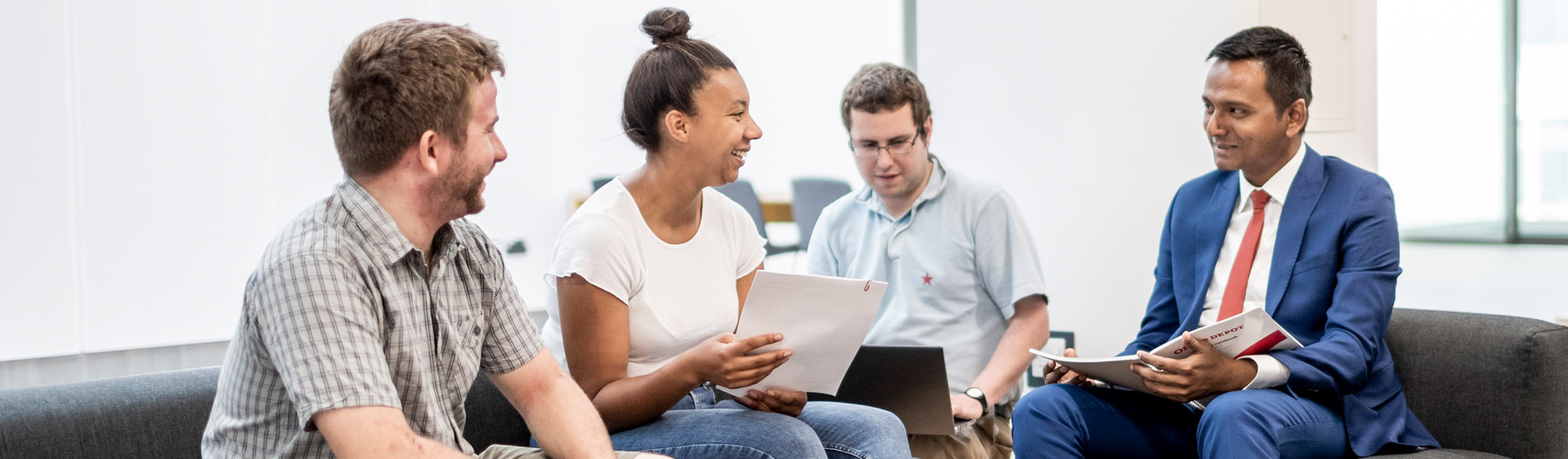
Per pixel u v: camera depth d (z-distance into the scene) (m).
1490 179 6.90
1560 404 1.83
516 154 5.12
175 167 3.94
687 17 1.84
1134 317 3.27
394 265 1.28
